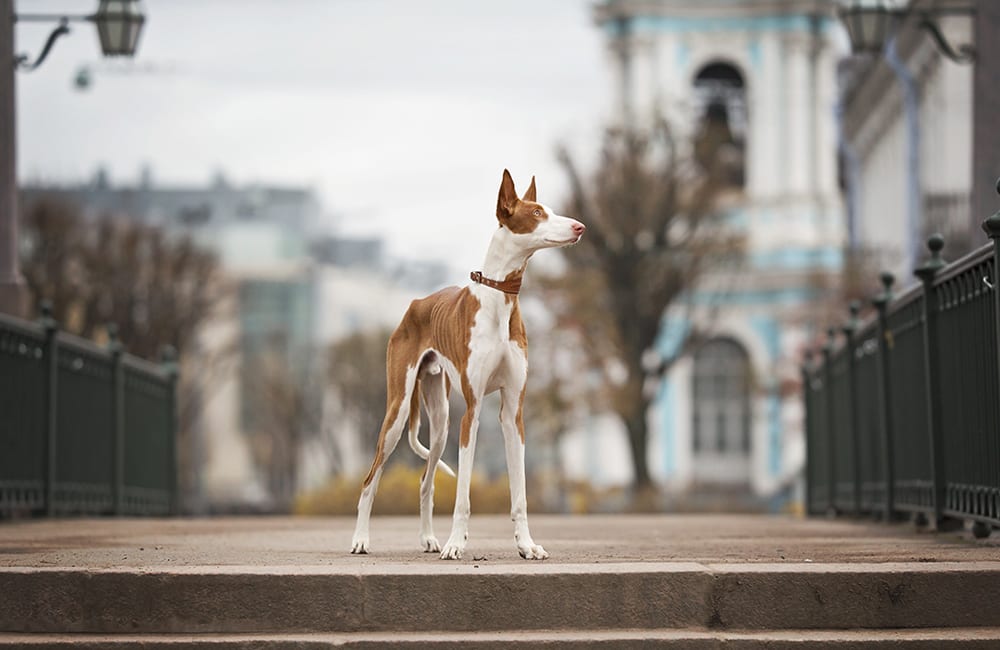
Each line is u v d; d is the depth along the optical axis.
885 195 51.25
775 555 9.41
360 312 109.19
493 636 7.33
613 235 47.72
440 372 9.51
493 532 14.27
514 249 8.76
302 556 9.23
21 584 7.56
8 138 19.80
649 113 49.88
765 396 54.09
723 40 56.69
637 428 47.81
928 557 9.02
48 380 16.39
